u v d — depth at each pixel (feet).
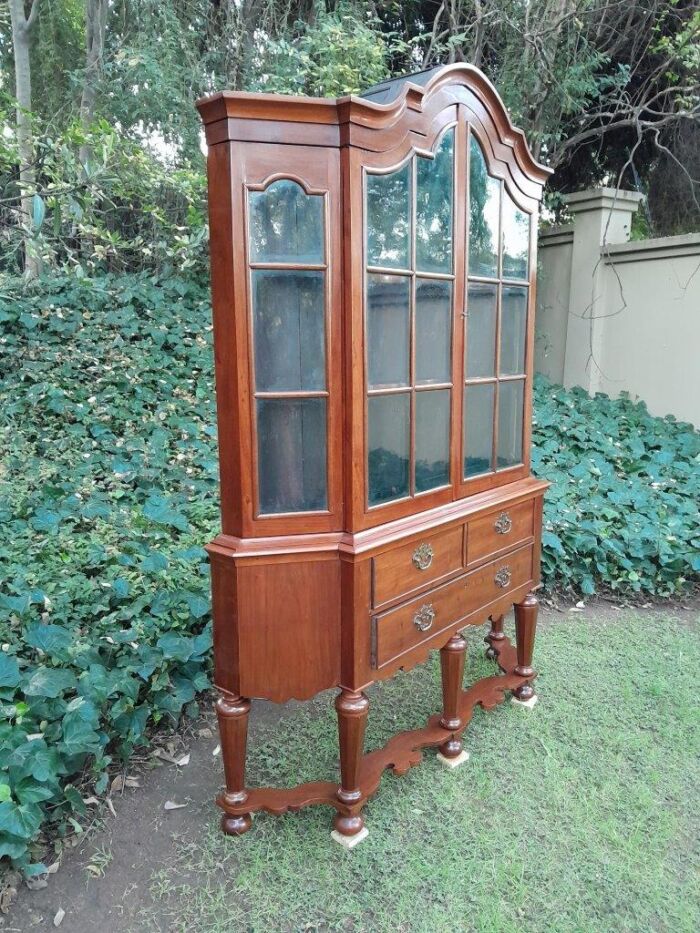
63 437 11.51
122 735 6.10
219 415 4.84
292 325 4.76
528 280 6.86
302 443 4.90
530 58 16.47
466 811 5.63
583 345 18.19
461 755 6.33
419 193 5.21
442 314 5.67
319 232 4.66
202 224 10.67
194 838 5.36
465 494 6.17
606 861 5.11
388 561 5.18
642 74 18.57
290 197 4.59
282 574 4.88
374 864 5.09
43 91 19.27
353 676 5.04
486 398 6.40
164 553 8.54
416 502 5.54
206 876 5.00
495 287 6.34
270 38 15.88
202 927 4.58
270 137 4.42
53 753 5.23
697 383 15.89
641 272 16.83
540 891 4.84
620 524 10.94
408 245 5.16
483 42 16.83
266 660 4.97
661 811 5.64
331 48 13.82
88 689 5.76
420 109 5.05
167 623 7.14
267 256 4.61
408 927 4.57
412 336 5.30
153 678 6.49
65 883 4.93
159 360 14.01
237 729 5.16
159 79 15.10
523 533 6.99
